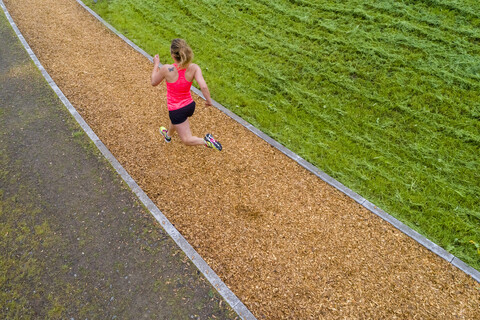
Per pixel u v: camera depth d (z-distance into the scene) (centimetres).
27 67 671
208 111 577
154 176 462
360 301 331
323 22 724
